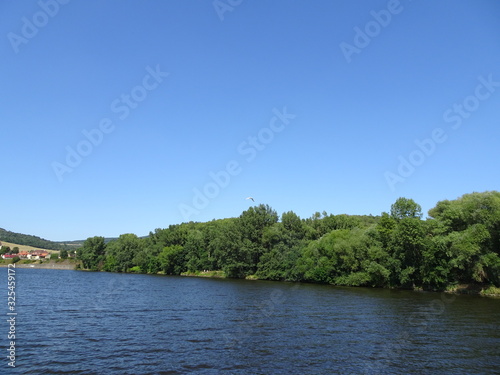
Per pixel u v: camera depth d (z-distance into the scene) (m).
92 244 190.12
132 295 62.75
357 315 40.28
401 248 75.31
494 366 22.11
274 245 114.81
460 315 40.56
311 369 21.19
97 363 22.02
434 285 72.88
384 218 82.38
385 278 78.25
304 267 96.44
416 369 21.39
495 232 65.19
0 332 30.41
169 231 166.12
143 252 167.38
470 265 66.19
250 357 23.47
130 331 31.25
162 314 40.78
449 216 71.19
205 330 31.75
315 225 134.62
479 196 67.81
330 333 30.70
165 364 21.91
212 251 138.75
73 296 60.47
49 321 35.81
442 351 25.23
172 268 152.38
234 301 53.69
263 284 92.44
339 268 90.50
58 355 23.66
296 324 34.69
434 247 70.44
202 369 21.05
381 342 27.66
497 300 56.28
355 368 21.44
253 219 121.25
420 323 35.53
